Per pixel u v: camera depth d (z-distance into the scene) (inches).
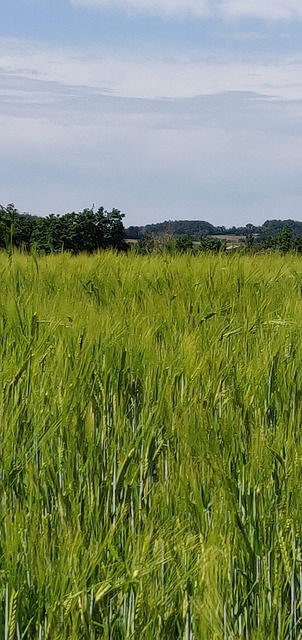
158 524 124.1
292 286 331.6
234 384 171.0
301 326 213.6
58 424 144.3
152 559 115.5
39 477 134.0
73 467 138.9
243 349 200.7
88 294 301.4
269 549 123.1
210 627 111.3
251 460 136.1
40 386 156.6
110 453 143.4
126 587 109.4
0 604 110.0
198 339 197.5
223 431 144.6
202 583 115.0
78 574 109.7
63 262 401.4
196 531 125.8
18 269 337.1
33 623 108.9
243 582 120.1
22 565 111.7
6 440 136.6
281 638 115.0
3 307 220.8
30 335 181.0
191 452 138.3
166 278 334.0
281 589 121.7
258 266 379.6
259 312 247.3
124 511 127.3
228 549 119.0
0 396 147.1
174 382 167.9
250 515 126.9
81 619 106.5
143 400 160.2
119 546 120.3
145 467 141.2
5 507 122.1
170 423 150.9
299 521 125.6
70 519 122.4
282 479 131.7
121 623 111.2
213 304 270.4
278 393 168.9
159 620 110.6
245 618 116.7
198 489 128.2
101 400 159.9
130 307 244.5
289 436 140.9
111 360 170.6
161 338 210.8
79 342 176.9
